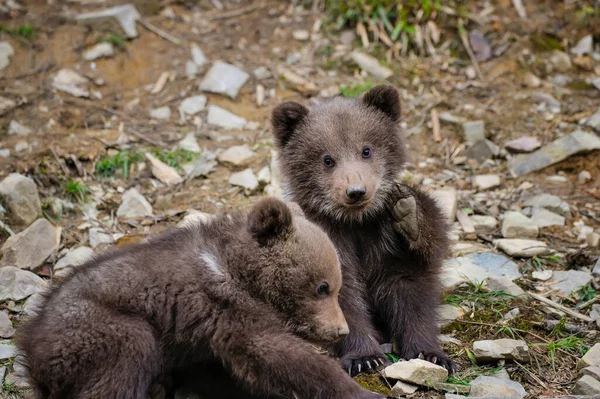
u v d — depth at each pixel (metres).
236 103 15.41
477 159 14.36
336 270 8.38
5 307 10.30
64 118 14.48
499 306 10.42
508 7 17.22
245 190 13.27
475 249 11.92
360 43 16.69
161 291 8.06
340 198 9.66
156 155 13.88
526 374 8.97
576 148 13.80
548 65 16.20
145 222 12.39
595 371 8.68
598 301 10.49
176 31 16.70
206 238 8.55
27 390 8.72
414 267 9.92
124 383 7.72
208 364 8.82
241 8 17.48
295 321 8.40
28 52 15.59
